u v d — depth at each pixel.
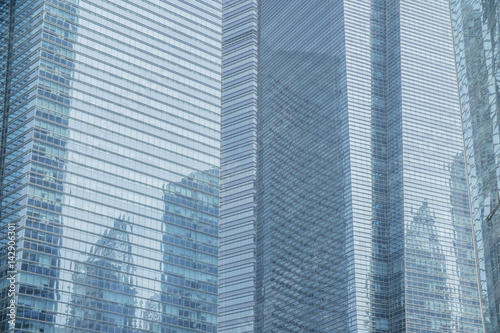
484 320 92.12
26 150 169.38
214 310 187.38
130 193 181.62
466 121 104.81
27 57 181.50
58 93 177.38
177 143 197.38
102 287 167.25
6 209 167.75
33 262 158.62
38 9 184.00
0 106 183.62
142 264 176.88
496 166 87.88
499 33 87.94
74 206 170.00
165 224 185.50
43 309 156.12
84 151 176.88
